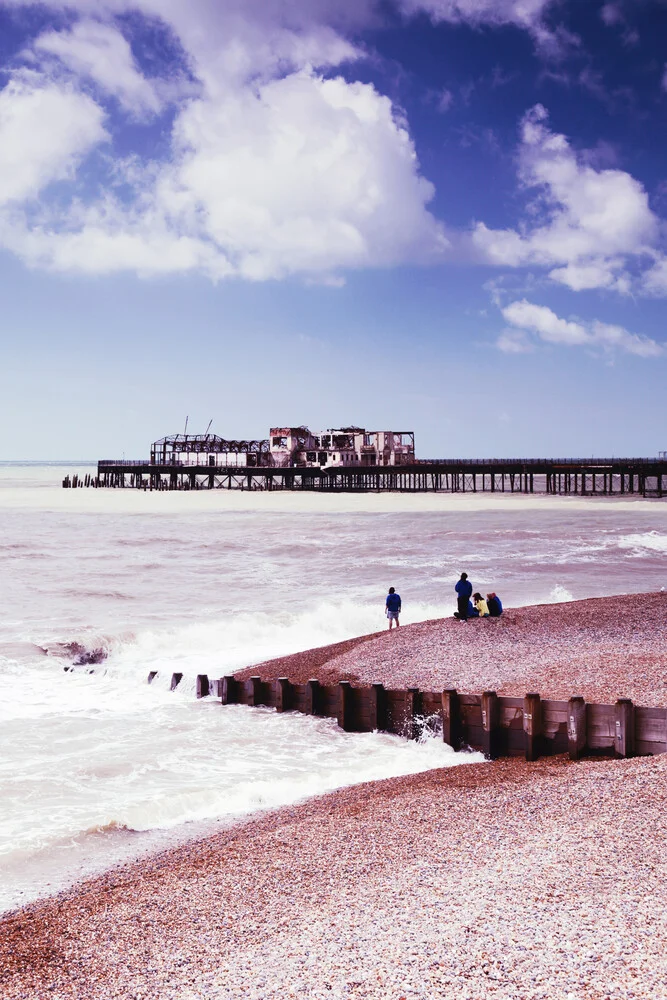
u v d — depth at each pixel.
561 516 78.06
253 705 19.56
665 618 23.05
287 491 127.56
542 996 5.94
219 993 6.64
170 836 11.95
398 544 56.00
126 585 39.09
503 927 7.15
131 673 23.08
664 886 7.77
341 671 20.36
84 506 94.31
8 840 11.82
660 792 10.66
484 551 51.56
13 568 44.75
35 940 8.23
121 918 8.56
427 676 18.92
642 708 13.30
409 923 7.52
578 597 34.00
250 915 8.29
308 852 10.04
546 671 18.19
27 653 24.84
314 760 15.57
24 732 17.61
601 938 6.75
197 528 68.25
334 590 37.22
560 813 10.41
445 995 6.08
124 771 15.06
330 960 6.92
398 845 9.95
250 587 38.41
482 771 13.56
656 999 5.79
